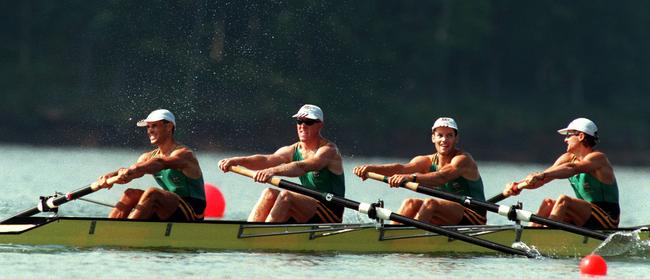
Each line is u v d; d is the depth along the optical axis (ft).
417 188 203.62
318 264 181.78
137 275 164.45
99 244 187.83
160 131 195.83
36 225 185.98
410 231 203.62
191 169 196.34
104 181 190.60
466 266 186.50
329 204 201.46
